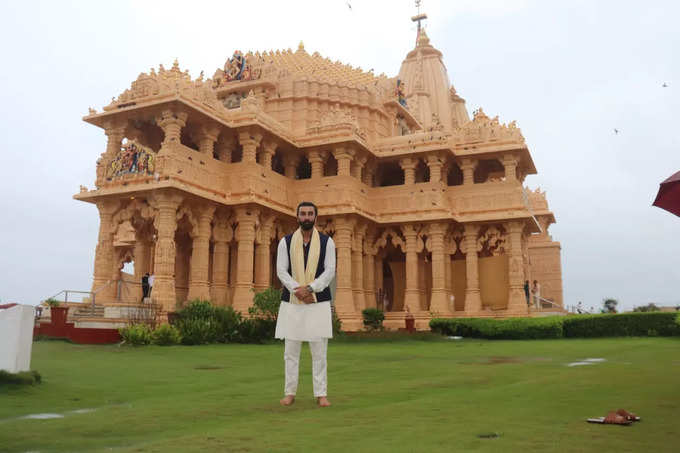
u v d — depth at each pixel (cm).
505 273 3491
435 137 3588
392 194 3694
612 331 2456
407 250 3594
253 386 934
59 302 2494
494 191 3531
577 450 436
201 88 3016
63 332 2112
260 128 3184
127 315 2359
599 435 489
